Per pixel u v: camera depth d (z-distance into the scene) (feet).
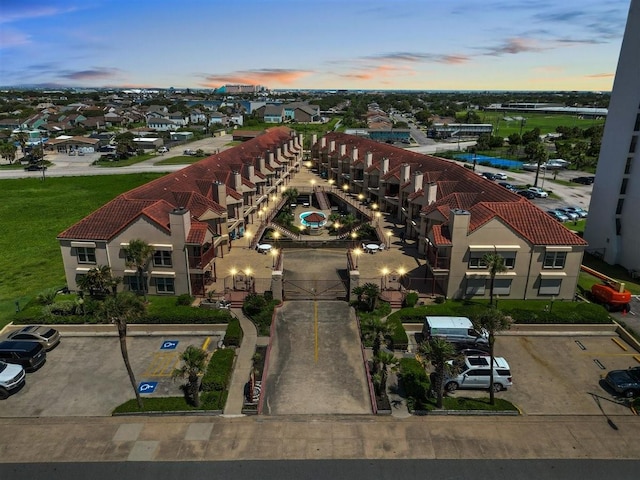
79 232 145.38
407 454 85.30
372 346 120.37
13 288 164.35
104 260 145.48
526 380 108.17
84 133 630.33
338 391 103.30
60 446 86.63
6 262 191.93
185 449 86.17
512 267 144.25
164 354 118.21
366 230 211.82
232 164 236.22
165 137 583.17
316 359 115.24
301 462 83.25
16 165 417.49
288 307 141.69
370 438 89.25
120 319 87.81
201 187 188.75
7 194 310.04
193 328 129.18
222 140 588.50
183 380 107.45
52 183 344.49
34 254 201.77
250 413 95.86
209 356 117.19
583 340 126.31
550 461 84.02
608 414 96.94
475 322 97.40
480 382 102.99
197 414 95.30
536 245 140.36
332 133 374.63
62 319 129.29
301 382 106.22
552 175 362.94
